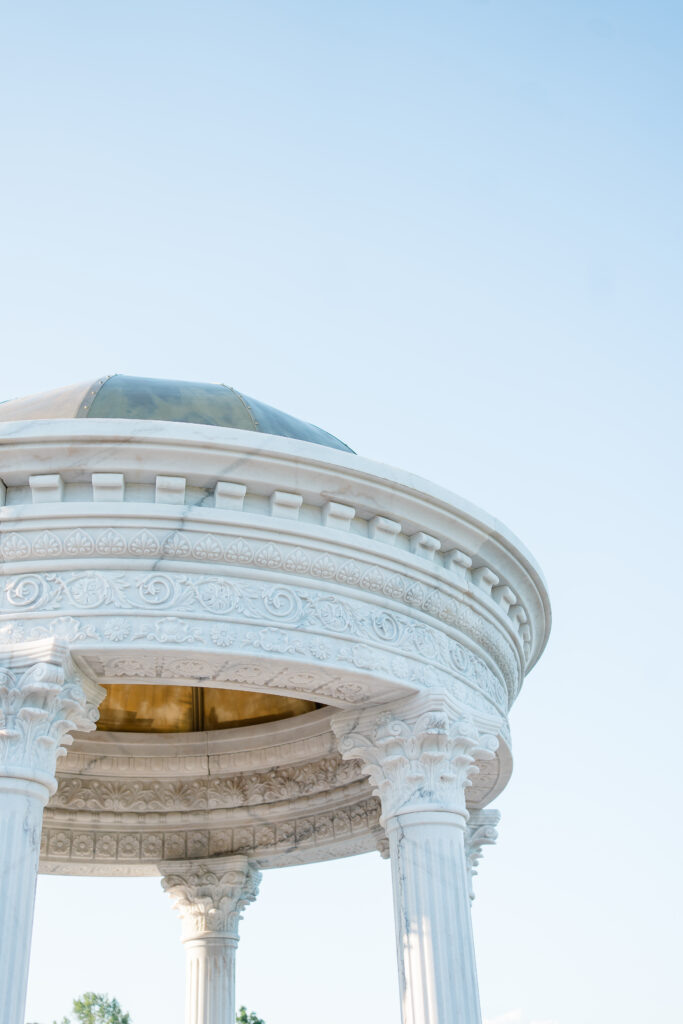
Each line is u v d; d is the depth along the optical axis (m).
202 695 20.36
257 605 12.46
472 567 15.00
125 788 19.39
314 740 18.52
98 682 12.70
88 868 19.38
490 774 16.92
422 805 12.99
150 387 15.59
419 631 13.75
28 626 11.74
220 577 12.44
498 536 14.74
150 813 19.42
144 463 12.40
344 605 13.10
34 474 12.39
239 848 19.41
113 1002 58.94
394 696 13.51
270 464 12.74
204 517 12.41
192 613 12.08
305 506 13.32
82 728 12.29
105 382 15.52
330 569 13.02
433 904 12.45
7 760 11.11
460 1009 11.95
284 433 15.62
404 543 14.09
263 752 19.02
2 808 10.91
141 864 19.39
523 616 16.47
